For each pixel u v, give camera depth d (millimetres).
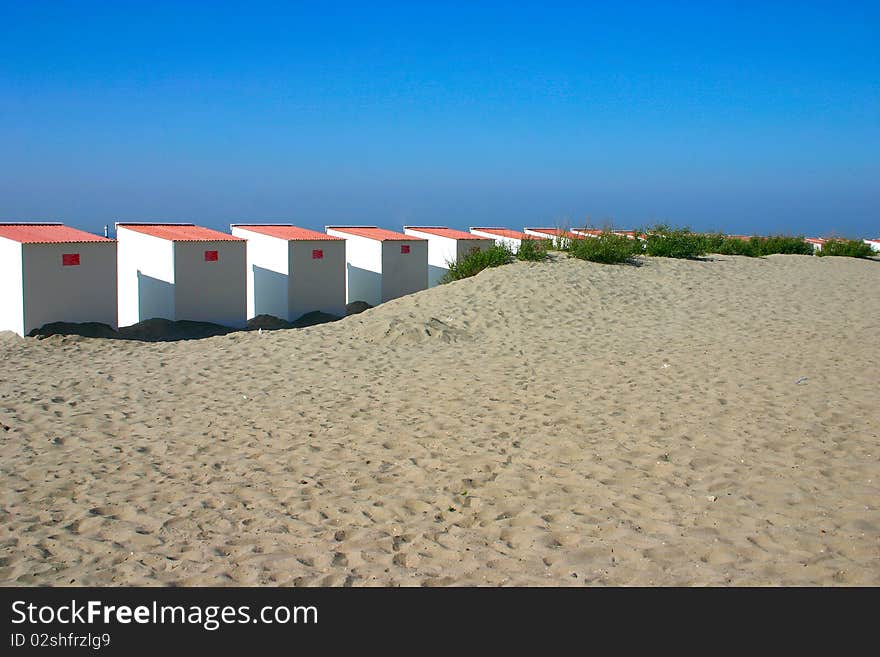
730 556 4707
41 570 4621
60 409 8023
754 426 7242
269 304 17188
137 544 4969
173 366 10219
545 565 4688
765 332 12391
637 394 8508
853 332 12352
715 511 5355
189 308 14820
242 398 8539
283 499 5688
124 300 15695
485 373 9711
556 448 6723
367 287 19062
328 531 5160
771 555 4703
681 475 6055
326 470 6297
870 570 4480
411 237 19703
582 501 5602
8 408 8008
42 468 6262
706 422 7402
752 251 23797
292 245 16672
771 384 8859
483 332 12625
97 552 4871
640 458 6461
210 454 6684
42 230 13688
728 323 13234
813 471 6070
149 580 4523
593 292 15367
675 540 4930
